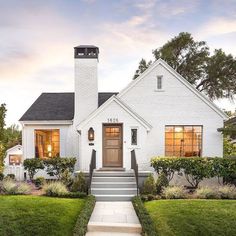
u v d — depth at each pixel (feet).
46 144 55.52
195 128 52.03
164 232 25.04
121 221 27.94
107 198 37.22
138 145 46.96
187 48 90.94
